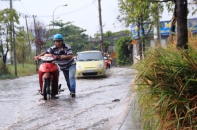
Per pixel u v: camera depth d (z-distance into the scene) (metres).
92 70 17.69
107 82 14.59
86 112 7.43
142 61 3.81
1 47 32.38
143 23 18.23
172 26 5.68
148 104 3.55
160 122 3.39
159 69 3.48
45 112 7.72
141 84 3.60
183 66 3.34
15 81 21.59
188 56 3.35
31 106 8.78
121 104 7.68
